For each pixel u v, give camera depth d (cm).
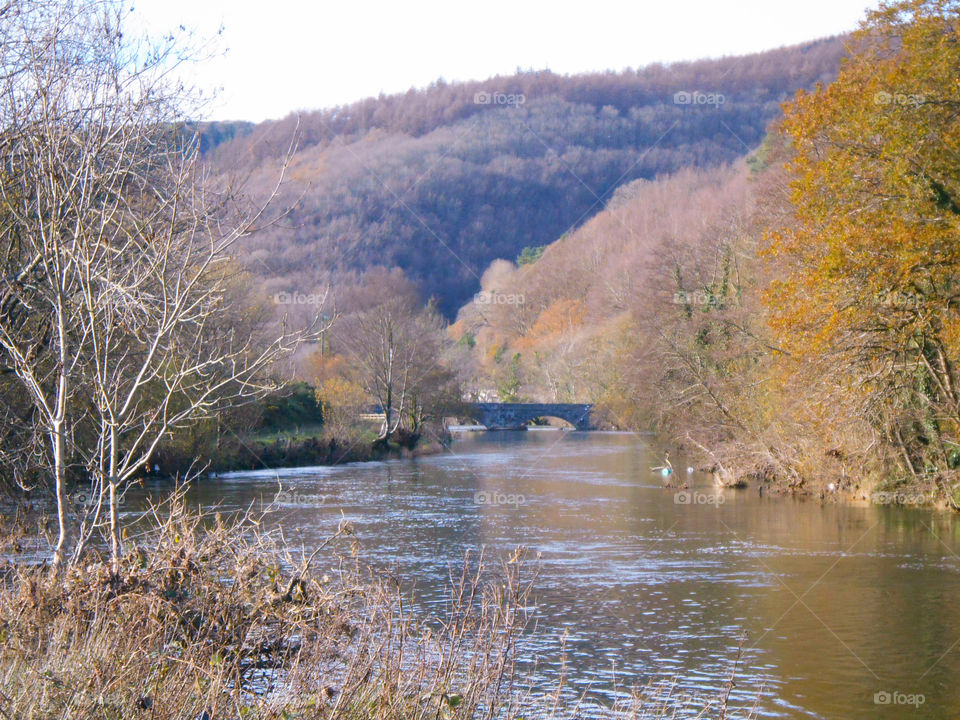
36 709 700
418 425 6656
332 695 798
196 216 1062
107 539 1102
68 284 1062
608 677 1355
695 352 4522
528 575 2005
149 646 814
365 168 15500
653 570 2091
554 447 7081
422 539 2455
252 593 930
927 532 2620
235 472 4388
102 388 993
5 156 1148
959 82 2434
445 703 819
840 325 2731
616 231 12875
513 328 13600
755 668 1416
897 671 1409
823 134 2858
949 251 2480
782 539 2523
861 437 3180
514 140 17938
